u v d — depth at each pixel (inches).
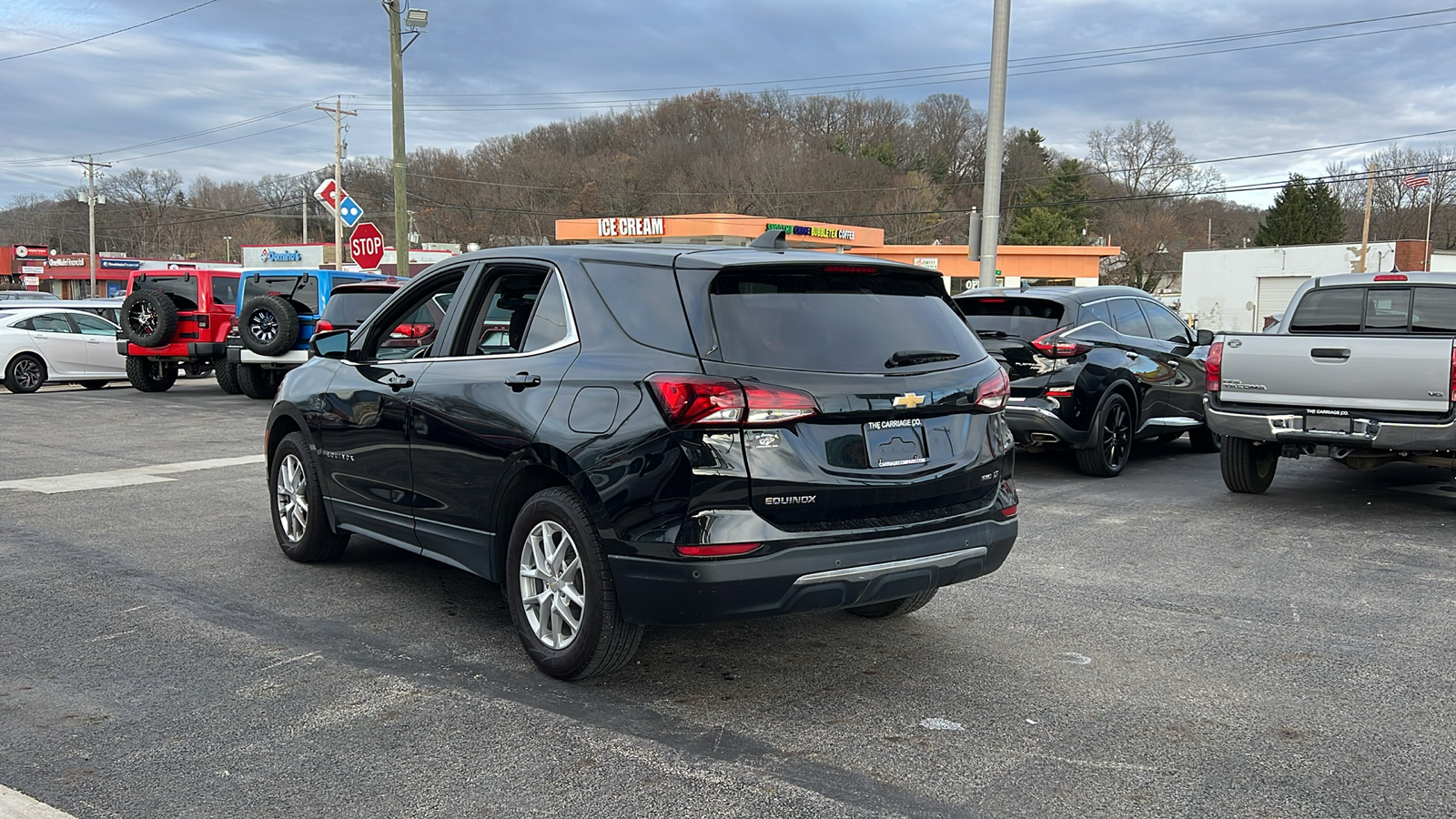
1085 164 3356.3
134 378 713.6
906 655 178.7
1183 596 215.0
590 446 153.1
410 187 3011.8
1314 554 250.8
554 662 163.0
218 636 187.0
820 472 147.9
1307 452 307.3
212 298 698.8
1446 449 279.0
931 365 163.8
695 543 143.0
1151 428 386.3
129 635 187.0
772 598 145.2
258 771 132.8
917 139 3422.7
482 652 179.6
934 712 153.6
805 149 3105.3
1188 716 152.1
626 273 163.3
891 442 155.9
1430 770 134.5
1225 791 128.3
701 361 146.7
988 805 124.3
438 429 183.8
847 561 148.2
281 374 655.8
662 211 3009.4
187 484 342.3
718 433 143.5
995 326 362.3
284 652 179.0
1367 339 284.8
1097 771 133.8
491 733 144.9
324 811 122.3
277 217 3516.2
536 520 165.2
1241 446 318.7
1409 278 319.0
